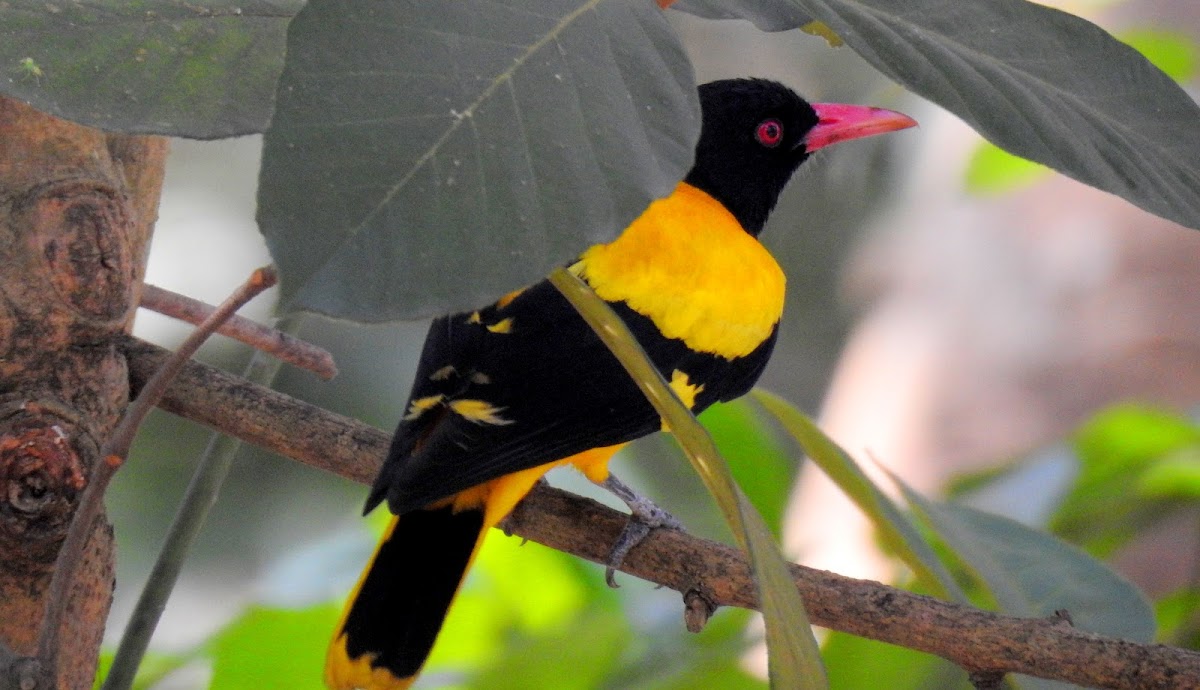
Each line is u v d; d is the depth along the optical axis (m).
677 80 2.54
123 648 3.90
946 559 4.02
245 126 3.19
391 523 3.95
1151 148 3.30
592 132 2.42
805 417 3.92
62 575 3.41
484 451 3.93
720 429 4.04
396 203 2.26
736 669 4.00
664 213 4.00
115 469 3.37
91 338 3.89
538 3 2.53
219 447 3.92
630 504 4.00
